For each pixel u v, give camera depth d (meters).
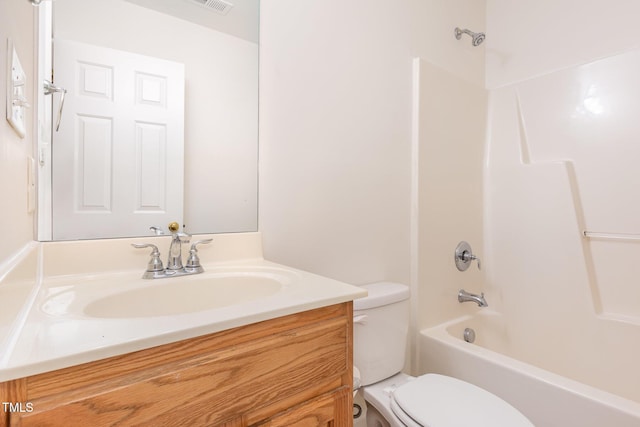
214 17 1.11
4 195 0.53
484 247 2.03
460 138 1.88
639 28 1.62
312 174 1.30
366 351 1.20
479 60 2.13
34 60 0.81
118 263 0.91
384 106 1.53
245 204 1.15
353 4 1.42
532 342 1.78
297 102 1.26
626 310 1.56
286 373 0.63
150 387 0.48
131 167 0.98
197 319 0.54
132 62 0.98
